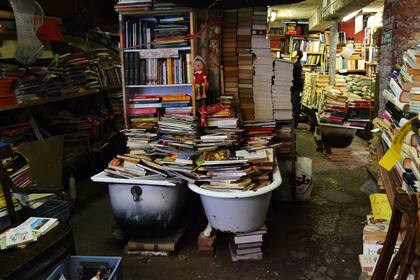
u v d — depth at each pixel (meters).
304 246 2.67
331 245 2.68
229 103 2.86
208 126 2.61
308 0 7.05
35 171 2.99
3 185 1.88
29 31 2.97
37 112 3.72
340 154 4.98
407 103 1.85
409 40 2.88
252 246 2.47
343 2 5.31
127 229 2.59
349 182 4.06
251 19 3.07
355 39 8.66
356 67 7.77
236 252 2.47
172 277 2.32
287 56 8.97
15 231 1.70
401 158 1.70
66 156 3.70
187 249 2.64
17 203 2.04
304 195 3.49
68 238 1.78
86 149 4.10
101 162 4.57
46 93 3.28
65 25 3.97
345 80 6.52
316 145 5.80
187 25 2.70
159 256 2.56
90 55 4.37
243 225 2.33
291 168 3.45
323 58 8.59
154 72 2.75
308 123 7.62
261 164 2.45
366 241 1.95
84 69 4.02
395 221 1.36
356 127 4.89
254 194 2.21
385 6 3.13
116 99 5.05
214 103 2.96
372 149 3.73
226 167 2.31
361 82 6.18
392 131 2.09
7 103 2.83
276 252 2.59
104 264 1.77
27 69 3.11
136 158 2.56
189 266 2.44
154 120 2.73
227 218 2.31
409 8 2.83
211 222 2.42
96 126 4.37
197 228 2.93
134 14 2.72
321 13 7.41
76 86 3.82
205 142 2.53
